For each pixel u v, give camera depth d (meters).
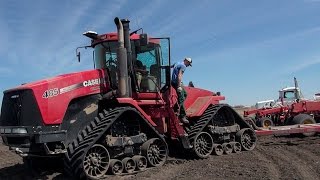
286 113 20.41
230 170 9.43
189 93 12.23
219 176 8.80
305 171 9.09
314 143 13.87
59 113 9.00
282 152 12.09
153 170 9.64
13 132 8.90
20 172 10.40
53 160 10.64
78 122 9.40
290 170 9.22
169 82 10.94
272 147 13.37
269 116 21.70
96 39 10.76
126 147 9.47
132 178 8.84
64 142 8.92
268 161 10.60
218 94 12.97
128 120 9.85
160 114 10.88
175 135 11.00
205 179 8.52
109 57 10.50
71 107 9.36
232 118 12.72
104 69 10.23
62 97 9.12
